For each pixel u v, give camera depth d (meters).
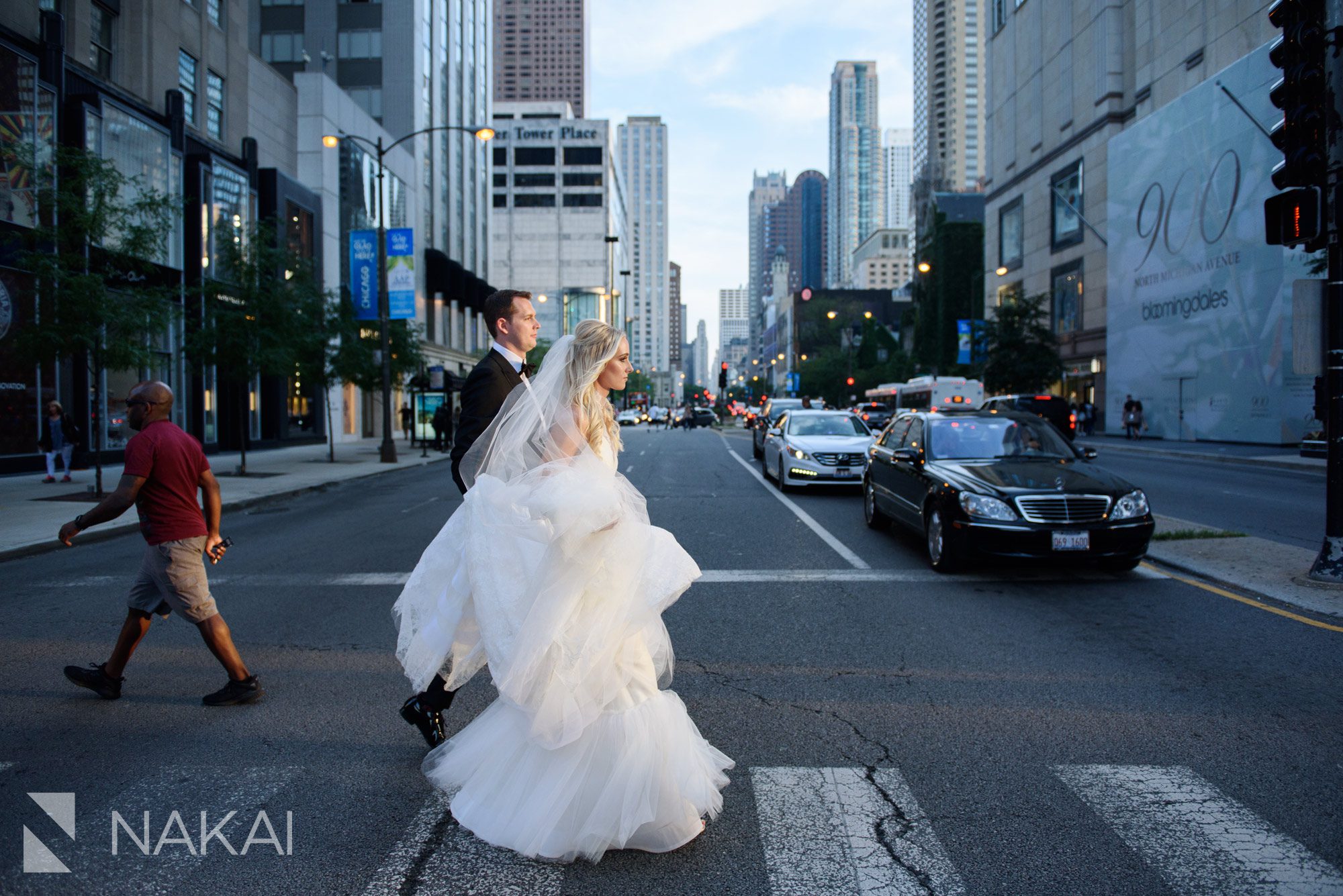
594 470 2.99
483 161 64.12
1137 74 39.78
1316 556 8.41
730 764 3.44
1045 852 3.01
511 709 3.07
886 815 3.30
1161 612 6.65
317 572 8.64
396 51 46.81
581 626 2.88
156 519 4.44
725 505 13.94
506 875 2.86
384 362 25.44
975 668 5.24
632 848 3.03
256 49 47.12
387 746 4.04
